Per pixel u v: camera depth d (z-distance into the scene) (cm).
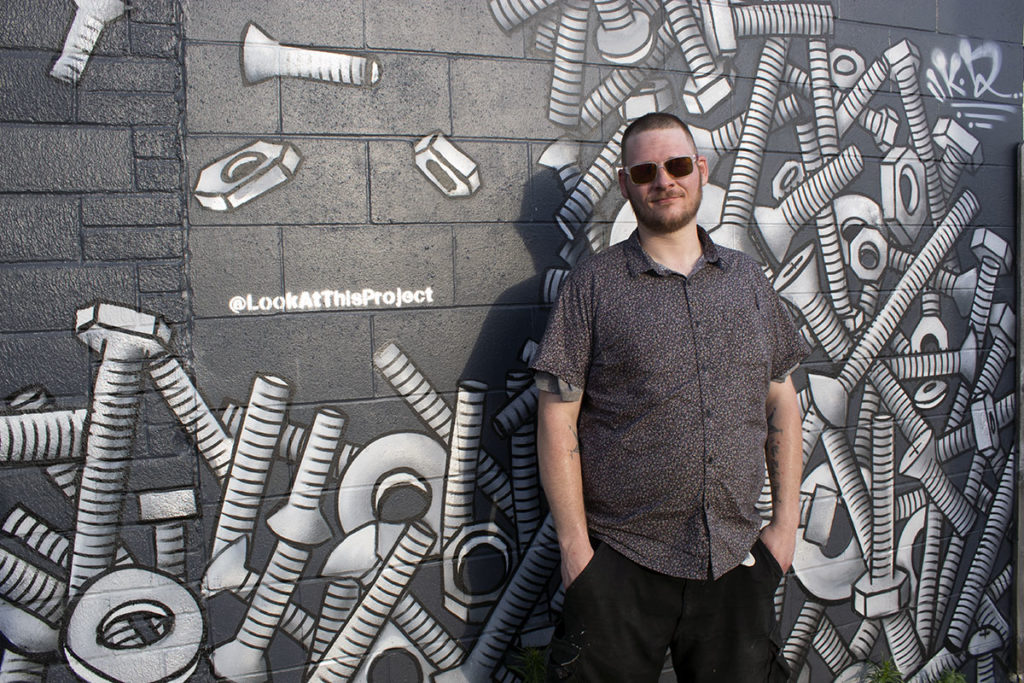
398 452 210
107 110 188
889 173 259
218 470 196
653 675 180
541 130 221
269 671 201
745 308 177
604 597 171
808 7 246
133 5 189
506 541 219
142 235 191
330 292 203
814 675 252
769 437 194
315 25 200
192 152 193
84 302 188
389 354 208
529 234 221
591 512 182
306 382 202
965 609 273
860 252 255
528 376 221
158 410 192
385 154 207
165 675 194
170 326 193
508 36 217
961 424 271
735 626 178
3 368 183
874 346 258
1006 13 275
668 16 232
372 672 208
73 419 187
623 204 229
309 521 203
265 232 198
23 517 185
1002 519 274
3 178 182
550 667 177
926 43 262
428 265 211
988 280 274
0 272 182
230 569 197
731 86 239
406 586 211
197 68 193
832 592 254
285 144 199
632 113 229
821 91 249
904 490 263
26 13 183
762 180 243
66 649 187
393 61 206
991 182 274
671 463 169
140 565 192
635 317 171
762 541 186
